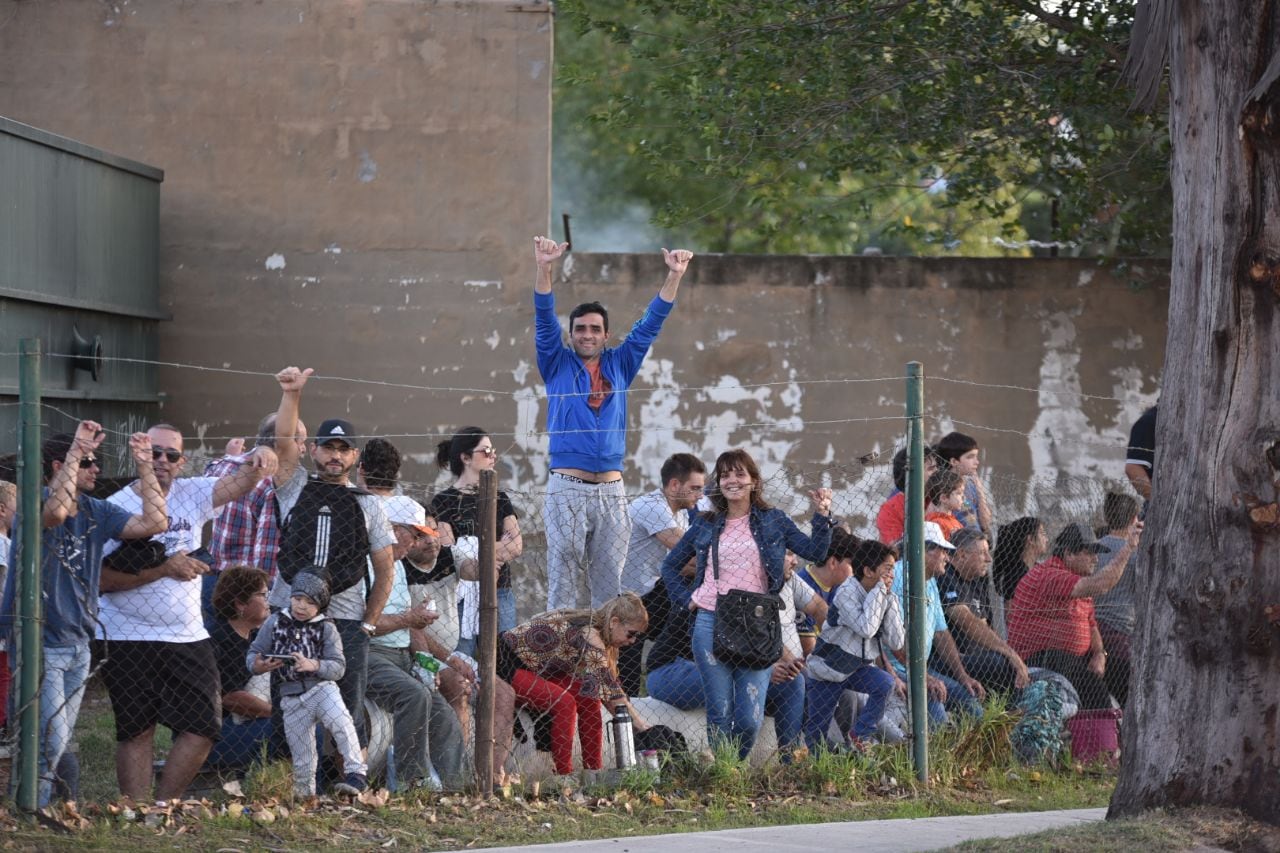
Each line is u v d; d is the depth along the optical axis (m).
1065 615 27.14
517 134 39.47
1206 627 19.03
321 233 39.31
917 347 39.72
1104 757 26.52
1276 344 18.88
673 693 25.19
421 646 23.48
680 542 24.50
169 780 21.41
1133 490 34.22
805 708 25.39
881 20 39.12
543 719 23.45
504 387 39.31
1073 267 39.78
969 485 30.16
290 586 21.83
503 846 19.58
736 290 39.62
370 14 39.44
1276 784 18.64
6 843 18.41
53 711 20.19
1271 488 18.72
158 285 38.34
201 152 39.22
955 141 40.94
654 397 39.50
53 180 32.97
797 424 39.53
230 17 39.31
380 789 21.75
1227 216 19.02
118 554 21.19
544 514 27.81
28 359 20.02
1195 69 19.42
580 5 42.03
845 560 25.83
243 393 39.03
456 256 39.47
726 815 21.73
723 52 40.53
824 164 47.69
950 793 23.62
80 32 39.09
